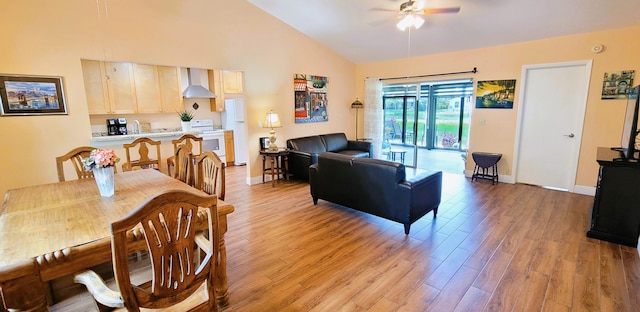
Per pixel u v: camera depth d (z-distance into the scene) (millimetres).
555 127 4703
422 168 6527
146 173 2746
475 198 4332
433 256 2703
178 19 4094
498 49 5020
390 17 4496
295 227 3365
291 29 5469
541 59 4637
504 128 5133
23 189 2246
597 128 4309
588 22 3955
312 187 4082
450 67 5602
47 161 3414
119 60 3680
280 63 5387
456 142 8141
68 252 1326
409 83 6266
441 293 2172
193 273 1338
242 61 4844
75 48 3428
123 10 3656
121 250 1094
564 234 3105
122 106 5305
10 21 3072
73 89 3484
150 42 3885
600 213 2932
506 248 2830
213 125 7082
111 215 1724
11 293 1228
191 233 1279
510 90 4973
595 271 2414
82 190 2219
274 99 5383
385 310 1998
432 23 4527
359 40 5637
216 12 4453
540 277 2350
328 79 6359
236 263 2605
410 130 6750
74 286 1937
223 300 2008
